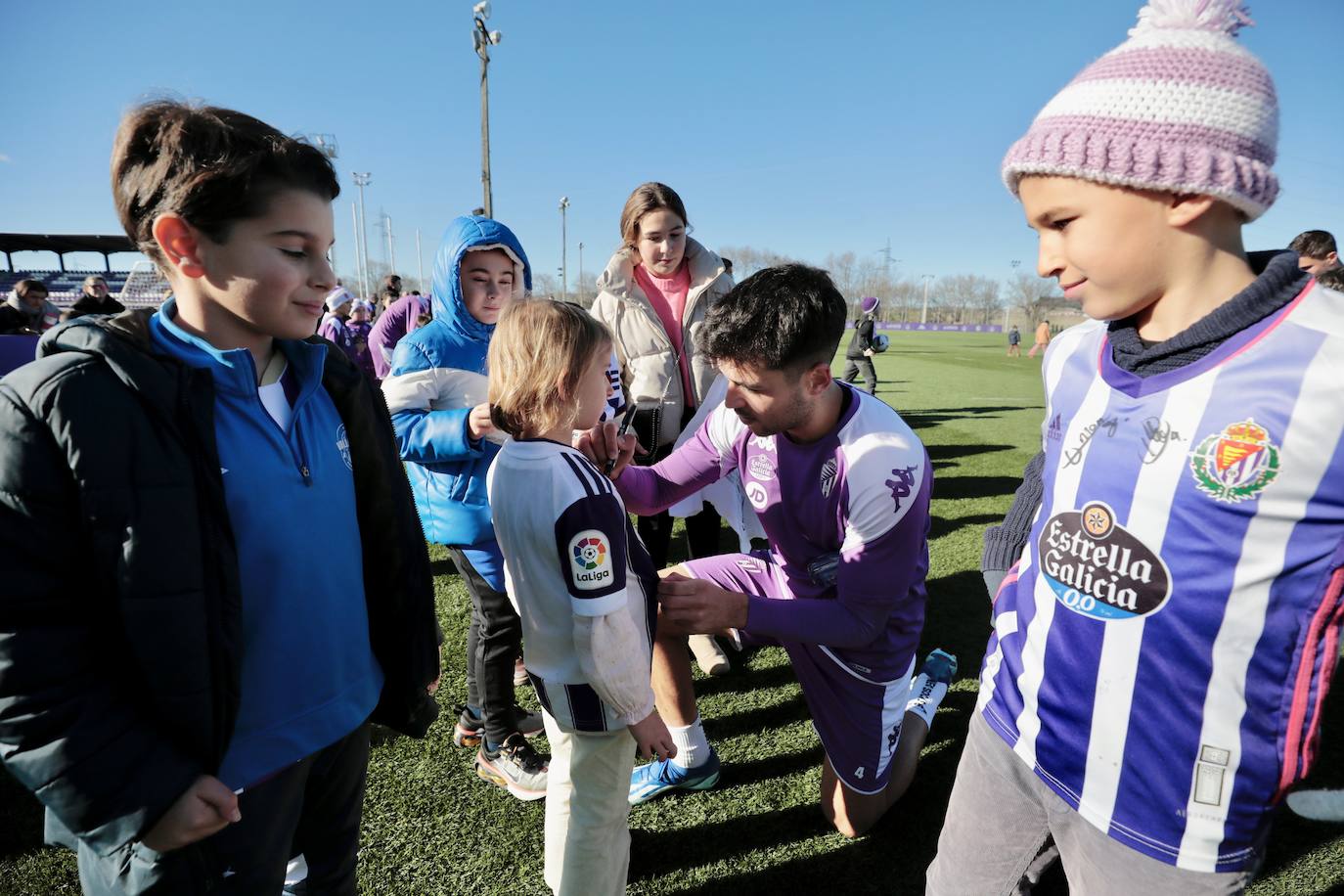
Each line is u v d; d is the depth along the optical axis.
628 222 3.05
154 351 0.93
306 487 1.12
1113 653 1.00
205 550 0.96
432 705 1.44
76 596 0.88
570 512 1.26
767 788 2.15
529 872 1.81
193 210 0.91
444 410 2.00
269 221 0.95
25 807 1.99
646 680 1.34
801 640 1.68
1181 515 0.91
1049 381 1.15
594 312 3.26
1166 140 0.79
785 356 1.43
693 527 3.40
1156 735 0.98
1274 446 0.84
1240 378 0.86
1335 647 0.88
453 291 2.05
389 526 1.30
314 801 1.28
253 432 1.04
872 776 1.87
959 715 2.55
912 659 1.92
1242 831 0.96
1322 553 0.85
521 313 1.36
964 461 6.90
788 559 2.00
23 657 0.83
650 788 2.07
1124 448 0.97
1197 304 0.90
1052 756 1.09
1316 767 2.20
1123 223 0.85
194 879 1.03
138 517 0.88
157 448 0.91
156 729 0.93
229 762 1.05
